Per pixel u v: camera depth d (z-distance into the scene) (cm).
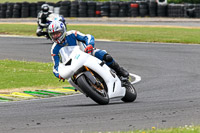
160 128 1973
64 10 15012
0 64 5266
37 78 4269
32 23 12875
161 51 6675
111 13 14750
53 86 3853
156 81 4094
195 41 7988
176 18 13925
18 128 2020
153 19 13638
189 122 2142
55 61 2691
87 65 2534
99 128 1998
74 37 2623
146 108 2594
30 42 8081
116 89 2698
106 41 8200
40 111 2538
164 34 9194
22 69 4900
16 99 3131
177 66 5191
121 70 2797
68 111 2508
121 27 11044
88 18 14525
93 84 2588
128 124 2095
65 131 1931
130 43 7856
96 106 2672
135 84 3928
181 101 2902
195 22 12669
